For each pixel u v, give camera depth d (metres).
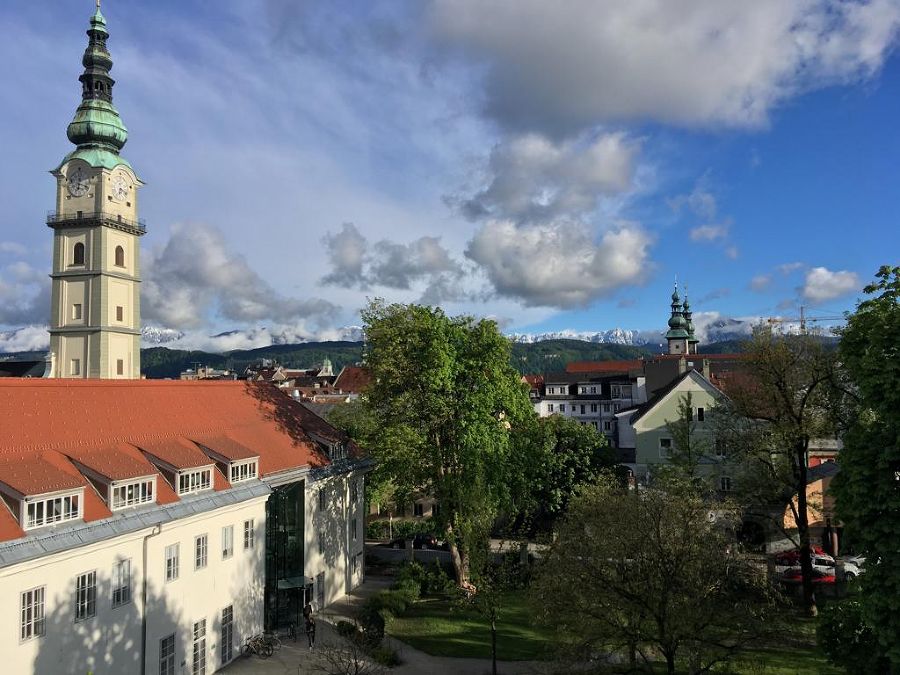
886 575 19.47
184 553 29.86
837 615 23.11
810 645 30.94
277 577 37.44
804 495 36.94
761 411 38.53
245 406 42.72
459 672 31.45
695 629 21.52
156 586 28.05
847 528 21.67
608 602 22.42
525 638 36.06
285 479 37.84
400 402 41.41
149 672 27.50
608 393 122.00
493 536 57.84
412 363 41.62
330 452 44.69
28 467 24.39
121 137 90.06
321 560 42.19
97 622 25.00
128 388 34.50
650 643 22.73
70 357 86.00
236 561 33.59
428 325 41.09
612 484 42.22
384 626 37.31
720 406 43.19
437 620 38.84
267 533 36.94
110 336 86.12
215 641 31.77
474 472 40.81
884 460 19.91
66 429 28.55
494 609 31.58
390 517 67.00
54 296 86.75
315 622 39.09
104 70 89.44
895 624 19.19
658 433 61.59
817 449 64.50
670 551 22.19
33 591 22.48
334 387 160.50
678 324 159.00
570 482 58.25
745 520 47.91
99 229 85.25
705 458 54.09
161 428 33.72
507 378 43.88
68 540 23.64
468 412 41.50
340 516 45.25
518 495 50.56
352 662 30.81
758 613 22.34
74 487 24.62
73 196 87.12
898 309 21.27
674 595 21.75
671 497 24.80
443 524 43.66
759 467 38.62
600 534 23.61
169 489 29.91
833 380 34.97
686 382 61.06
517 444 49.91
